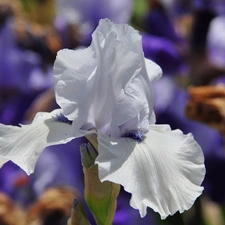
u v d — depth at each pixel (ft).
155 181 2.63
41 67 4.58
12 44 4.54
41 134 2.72
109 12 5.09
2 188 3.92
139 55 2.79
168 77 4.20
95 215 2.81
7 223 3.55
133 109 2.74
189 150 2.69
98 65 2.73
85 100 2.74
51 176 3.95
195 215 3.96
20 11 5.02
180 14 5.59
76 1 5.11
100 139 2.68
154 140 2.72
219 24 4.60
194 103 3.59
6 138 2.75
